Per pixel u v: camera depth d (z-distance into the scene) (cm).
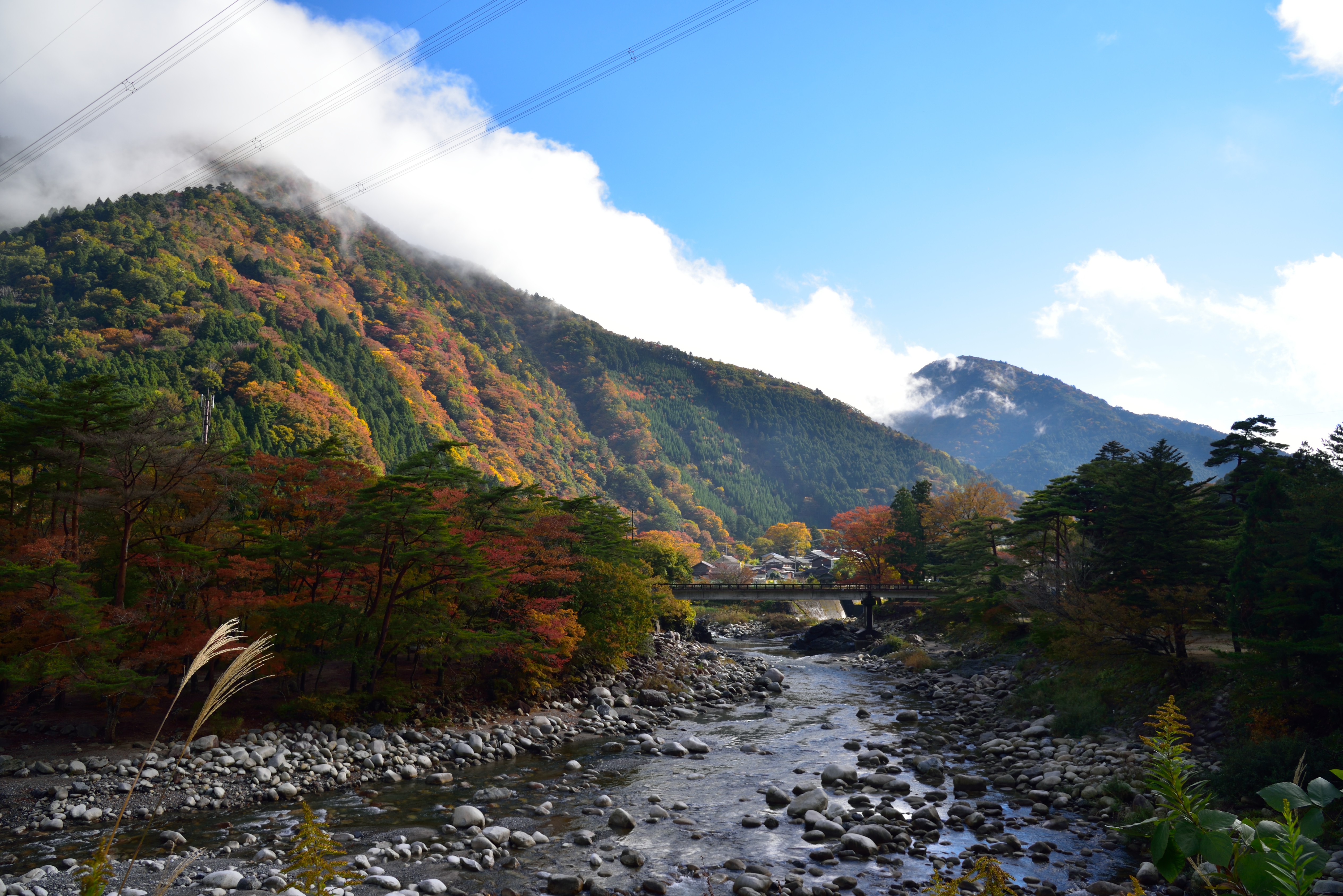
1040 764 2839
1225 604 3319
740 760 3122
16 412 3070
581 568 4706
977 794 2567
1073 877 1847
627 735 3666
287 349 16625
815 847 2086
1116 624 3541
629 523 5909
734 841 2131
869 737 3553
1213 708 2841
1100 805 2352
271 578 3450
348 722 3197
